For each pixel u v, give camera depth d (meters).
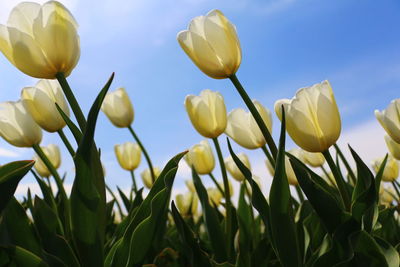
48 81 0.71
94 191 0.53
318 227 0.69
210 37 0.61
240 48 0.61
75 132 0.56
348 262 0.52
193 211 1.41
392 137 0.72
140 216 0.58
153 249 0.80
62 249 0.56
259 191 0.55
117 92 1.07
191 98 0.74
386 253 0.53
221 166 0.75
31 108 0.69
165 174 0.58
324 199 0.53
